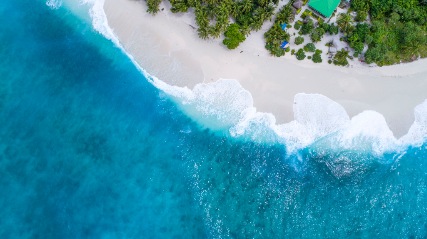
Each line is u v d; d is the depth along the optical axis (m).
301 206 49.50
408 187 50.47
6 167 50.06
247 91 53.03
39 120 52.38
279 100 52.66
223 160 51.44
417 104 52.78
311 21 53.81
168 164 51.03
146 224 48.62
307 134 51.84
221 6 52.41
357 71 53.66
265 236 48.44
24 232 47.53
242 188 50.28
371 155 51.34
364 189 50.16
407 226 49.12
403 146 51.78
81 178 49.84
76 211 48.53
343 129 51.81
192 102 53.25
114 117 52.88
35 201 48.81
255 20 52.81
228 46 53.00
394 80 53.50
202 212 49.28
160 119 52.94
